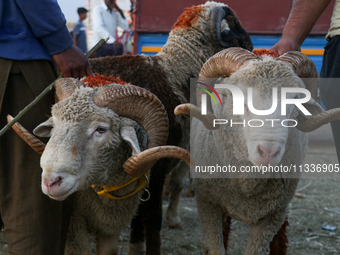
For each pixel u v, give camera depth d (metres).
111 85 2.41
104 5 7.25
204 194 3.02
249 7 6.56
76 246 2.76
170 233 4.42
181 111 2.48
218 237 2.99
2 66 2.39
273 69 2.37
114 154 2.45
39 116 2.52
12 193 2.50
